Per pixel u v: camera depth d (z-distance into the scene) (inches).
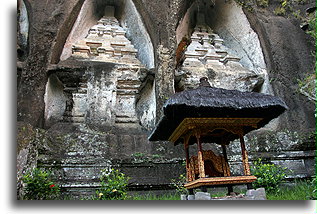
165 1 374.6
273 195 222.7
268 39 386.9
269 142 315.9
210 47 444.5
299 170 302.2
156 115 330.0
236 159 288.4
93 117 329.4
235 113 152.3
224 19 455.8
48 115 341.7
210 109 142.6
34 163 237.1
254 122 160.9
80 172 253.0
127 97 369.1
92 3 411.2
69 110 349.7
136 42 426.6
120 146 288.2
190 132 164.9
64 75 343.6
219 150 298.4
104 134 295.0
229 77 401.1
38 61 323.3
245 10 409.1
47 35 334.0
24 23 366.6
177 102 135.2
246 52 438.3
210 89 151.6
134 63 393.7
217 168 169.9
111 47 402.6
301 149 316.2
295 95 362.0
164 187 263.9
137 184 255.3
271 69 384.5
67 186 240.7
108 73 357.4
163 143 295.3
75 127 312.5
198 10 473.4
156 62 351.9
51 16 341.4
